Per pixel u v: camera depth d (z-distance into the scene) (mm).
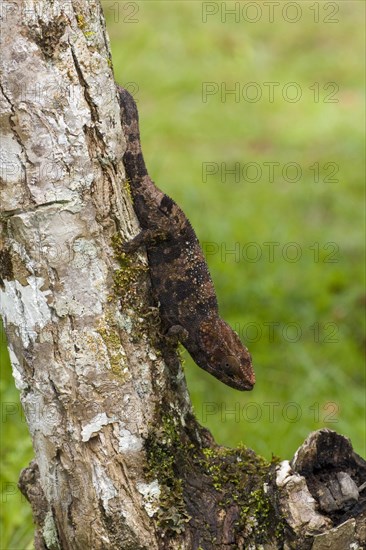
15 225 5895
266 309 13289
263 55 23766
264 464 6723
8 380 11172
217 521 6383
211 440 6961
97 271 6098
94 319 6098
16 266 5980
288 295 13586
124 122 6684
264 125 20250
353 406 11242
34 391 6164
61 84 5785
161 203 6832
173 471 6410
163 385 6438
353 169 17953
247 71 22438
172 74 21828
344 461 6457
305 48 24219
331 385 11711
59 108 5793
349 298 13453
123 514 6168
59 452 6172
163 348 6520
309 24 25406
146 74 21547
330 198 16797
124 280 6230
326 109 20797
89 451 6133
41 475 6395
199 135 19578
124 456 6184
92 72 5902
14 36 5652
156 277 6965
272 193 17031
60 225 5922
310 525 6062
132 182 6727
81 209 5965
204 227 15023
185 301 7191
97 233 6074
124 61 19750
